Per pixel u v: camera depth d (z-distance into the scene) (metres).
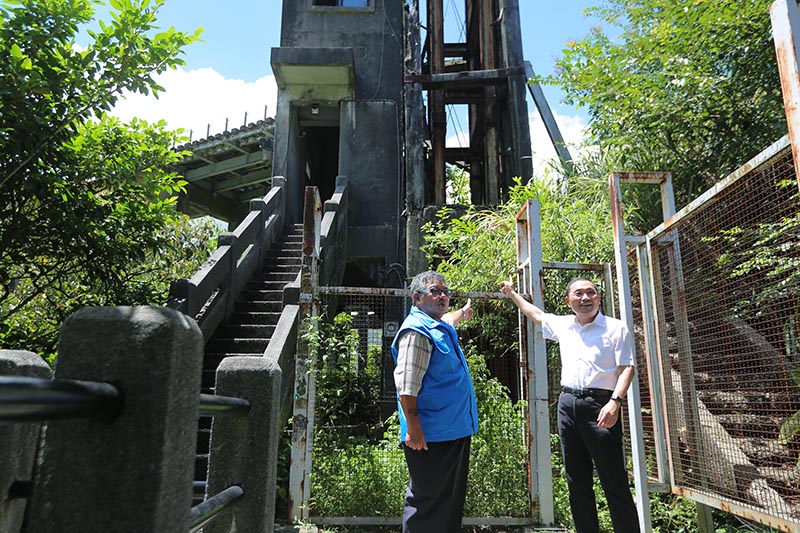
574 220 5.98
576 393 3.20
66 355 0.98
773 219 3.21
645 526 3.31
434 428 2.66
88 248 5.11
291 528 3.75
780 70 2.22
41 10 4.26
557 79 6.21
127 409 0.95
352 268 11.10
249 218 8.28
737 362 3.27
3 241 4.79
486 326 5.83
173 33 4.53
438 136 10.27
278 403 1.94
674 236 3.52
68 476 0.93
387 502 3.97
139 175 5.34
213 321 6.54
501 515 4.02
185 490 1.02
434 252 8.59
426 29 11.84
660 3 5.41
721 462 3.18
